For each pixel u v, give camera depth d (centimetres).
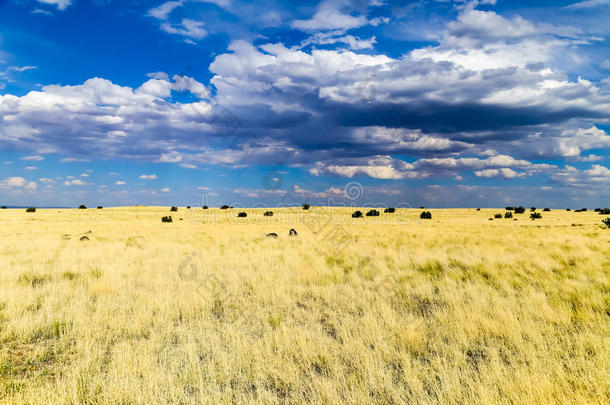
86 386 387
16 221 4312
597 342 483
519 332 528
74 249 1631
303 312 693
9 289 803
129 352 457
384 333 550
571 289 794
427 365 442
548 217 5681
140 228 3406
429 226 3753
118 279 945
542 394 348
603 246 1579
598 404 342
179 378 407
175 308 698
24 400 360
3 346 519
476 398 350
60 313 641
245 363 449
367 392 368
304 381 414
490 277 999
